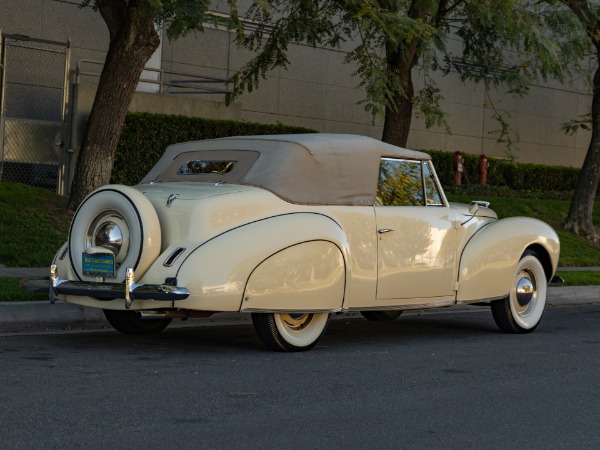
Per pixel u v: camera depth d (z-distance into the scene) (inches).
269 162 321.7
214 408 229.6
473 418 230.8
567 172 1193.4
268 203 311.0
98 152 570.9
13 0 765.3
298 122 974.4
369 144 341.1
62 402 229.3
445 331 402.3
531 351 346.9
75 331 358.9
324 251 314.7
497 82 784.9
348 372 287.6
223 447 193.9
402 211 344.8
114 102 563.8
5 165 721.0
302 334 323.6
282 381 268.1
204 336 358.0
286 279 304.8
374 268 332.8
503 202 938.7
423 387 267.9
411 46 642.8
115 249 299.9
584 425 227.5
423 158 360.5
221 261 292.0
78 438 196.1
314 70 983.0
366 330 399.2
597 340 384.2
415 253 346.9
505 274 380.2
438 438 209.5
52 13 788.6
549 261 405.1
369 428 215.9
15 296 371.9
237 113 840.9
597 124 868.6
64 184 742.5
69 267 315.6
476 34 791.1
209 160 339.3
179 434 202.8
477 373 294.5
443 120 658.2
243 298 295.6
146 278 295.0
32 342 325.1
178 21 455.8
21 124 724.0
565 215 949.8
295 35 673.0
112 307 305.3
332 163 328.2
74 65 802.8
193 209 299.0
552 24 662.5
